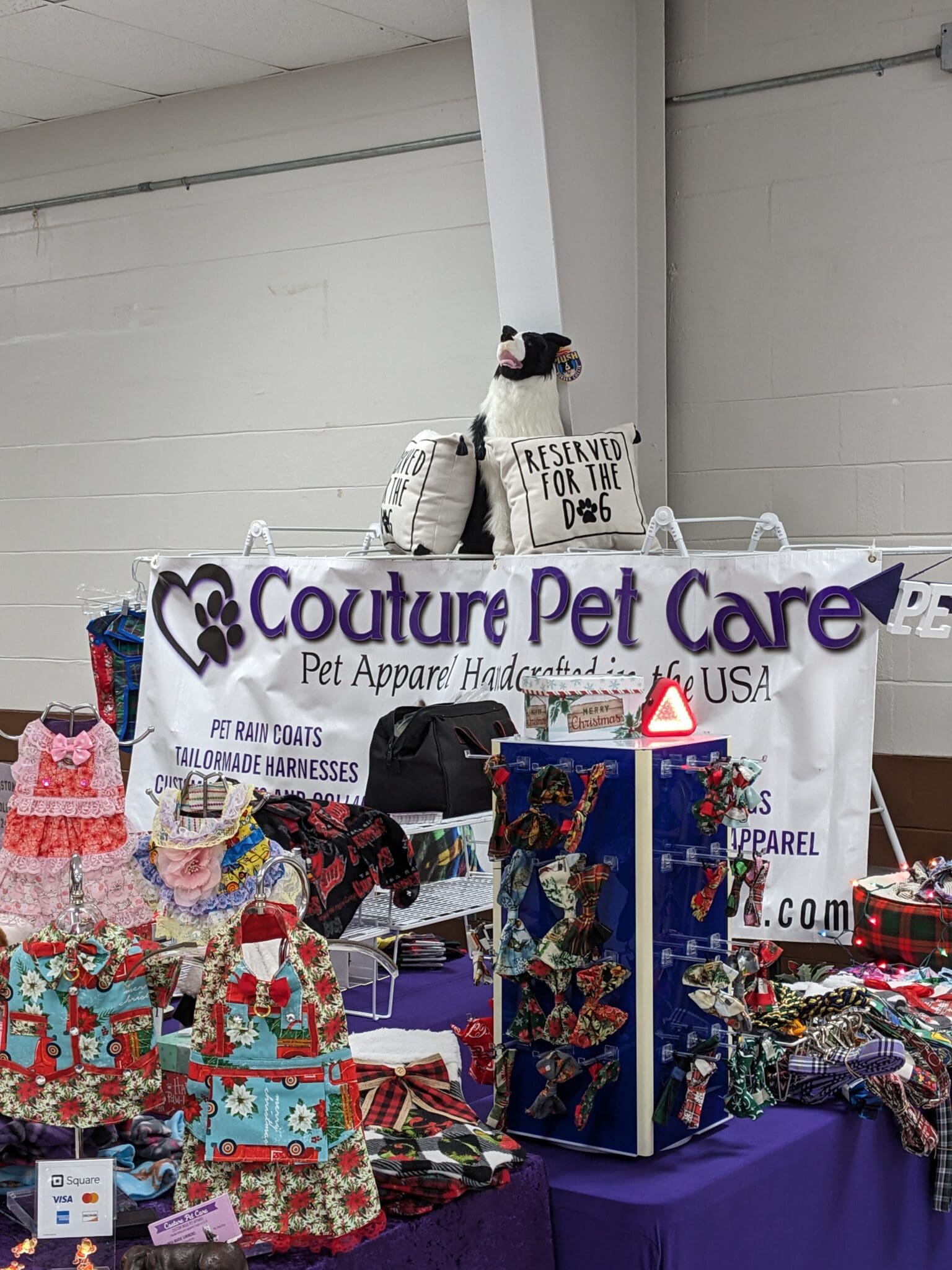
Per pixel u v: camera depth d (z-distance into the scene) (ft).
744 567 11.67
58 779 8.68
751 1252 7.59
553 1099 7.73
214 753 14.53
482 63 14.32
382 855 9.30
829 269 15.07
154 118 19.48
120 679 15.67
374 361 17.98
